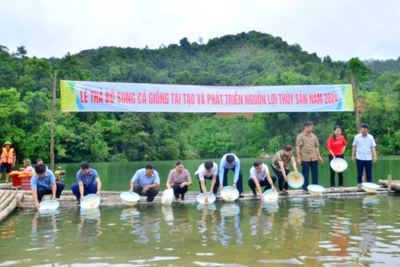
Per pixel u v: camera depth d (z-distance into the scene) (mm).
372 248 5445
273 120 59125
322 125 54531
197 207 9453
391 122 53688
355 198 10492
